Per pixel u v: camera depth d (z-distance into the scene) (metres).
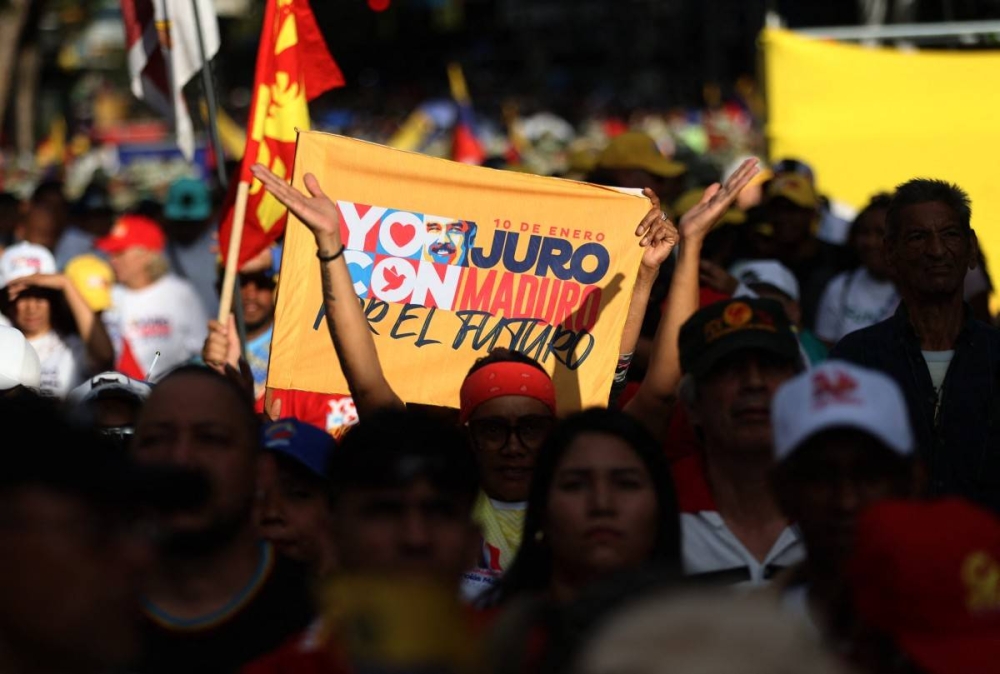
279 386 9.20
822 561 5.45
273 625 6.13
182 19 12.25
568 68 91.38
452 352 9.52
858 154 19.81
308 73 11.02
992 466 9.03
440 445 5.39
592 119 67.06
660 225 9.46
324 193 9.42
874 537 4.38
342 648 4.73
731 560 6.91
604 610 4.12
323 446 7.24
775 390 6.92
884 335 9.30
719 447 7.00
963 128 19.69
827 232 18.58
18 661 3.88
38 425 3.97
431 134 49.06
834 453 5.33
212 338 9.57
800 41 19.91
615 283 9.59
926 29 20.80
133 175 35.97
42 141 50.59
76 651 3.90
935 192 9.24
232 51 72.12
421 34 85.56
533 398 7.95
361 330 8.44
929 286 9.14
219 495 6.14
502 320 9.55
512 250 9.62
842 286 14.25
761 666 2.97
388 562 5.28
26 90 43.72
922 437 9.08
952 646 4.24
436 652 4.55
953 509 4.40
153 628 6.04
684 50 83.31
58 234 19.16
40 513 3.88
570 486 6.00
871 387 5.37
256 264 12.11
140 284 15.17
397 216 9.58
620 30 88.19
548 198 9.67
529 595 5.89
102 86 69.31
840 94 19.88
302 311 9.23
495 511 7.93
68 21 56.94
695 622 3.02
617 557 5.93
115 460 4.02
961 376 9.12
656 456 6.11
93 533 3.93
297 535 7.18
